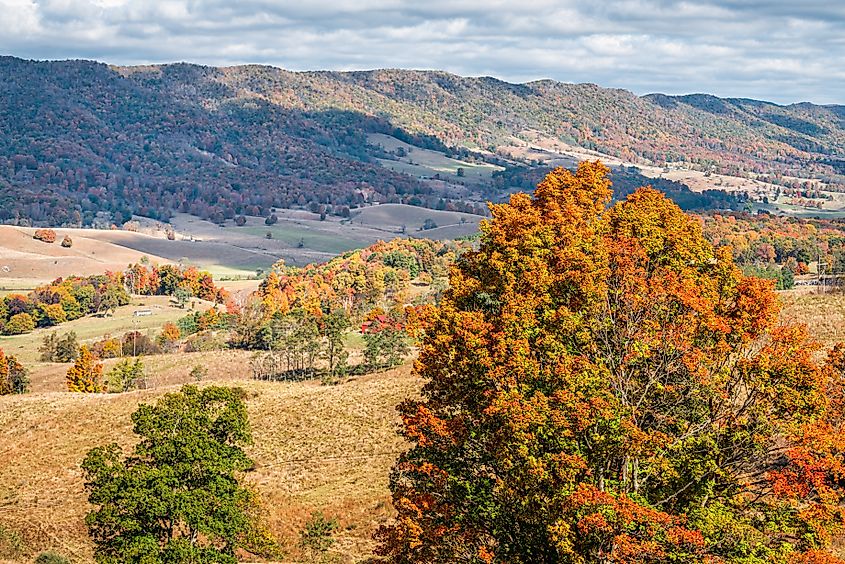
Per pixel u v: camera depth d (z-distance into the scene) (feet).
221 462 117.50
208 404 127.65
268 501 177.78
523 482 70.85
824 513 64.08
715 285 80.48
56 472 220.84
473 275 96.94
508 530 75.46
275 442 223.92
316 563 138.62
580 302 76.13
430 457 83.97
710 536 64.49
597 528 63.57
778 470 69.82
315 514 163.02
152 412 119.65
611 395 69.26
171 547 111.14
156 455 116.26
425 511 80.69
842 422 82.58
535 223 88.69
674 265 82.58
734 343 73.87
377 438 215.51
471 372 80.18
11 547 160.04
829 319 213.66
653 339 73.41
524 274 81.66
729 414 71.61
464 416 81.71
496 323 81.76
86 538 171.22
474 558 76.33
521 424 68.39
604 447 68.28
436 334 89.25
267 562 139.13
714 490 71.00
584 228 87.97
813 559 62.44
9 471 225.56
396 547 83.41
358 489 179.63
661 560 63.57
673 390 71.77
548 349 74.02
